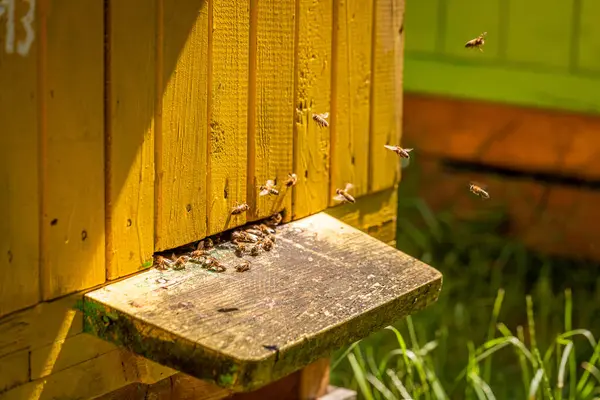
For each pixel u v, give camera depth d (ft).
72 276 10.44
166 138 11.25
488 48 25.73
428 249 24.99
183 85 11.34
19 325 9.98
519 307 23.22
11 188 9.64
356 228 14.47
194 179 11.72
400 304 11.78
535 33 25.02
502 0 25.29
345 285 11.73
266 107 12.60
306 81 13.19
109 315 10.46
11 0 9.36
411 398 17.21
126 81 10.62
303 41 13.01
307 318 10.68
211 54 11.62
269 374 9.86
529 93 25.31
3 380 9.92
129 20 10.52
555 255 25.99
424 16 26.50
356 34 13.97
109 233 10.77
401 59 15.05
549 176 26.03
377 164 14.92
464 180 27.09
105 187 10.65
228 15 11.75
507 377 20.38
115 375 11.16
